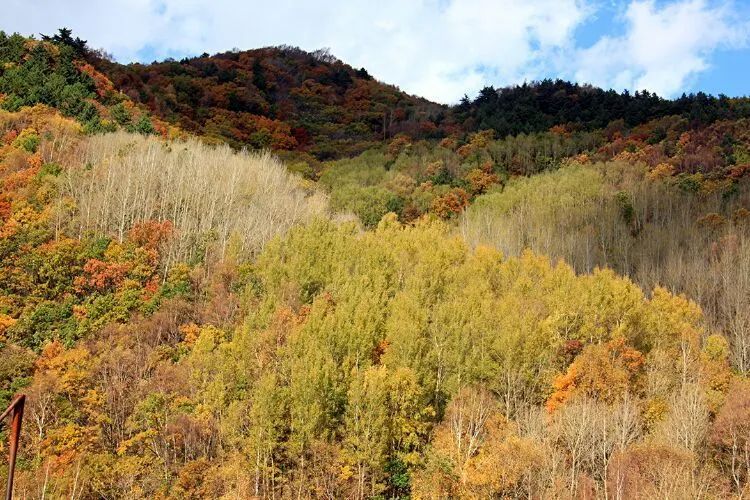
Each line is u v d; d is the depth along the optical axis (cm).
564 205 10269
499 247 8706
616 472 4209
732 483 4416
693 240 8581
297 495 4488
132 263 6800
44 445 4594
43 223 7156
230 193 8444
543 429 4803
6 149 8738
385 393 4900
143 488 4438
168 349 5809
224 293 6531
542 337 5638
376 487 4647
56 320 6041
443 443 4725
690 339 5997
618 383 5162
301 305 6272
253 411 4694
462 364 5419
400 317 5659
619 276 7594
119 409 5081
